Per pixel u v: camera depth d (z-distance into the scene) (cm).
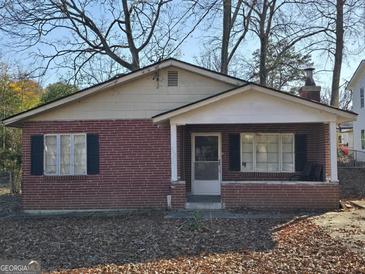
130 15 2739
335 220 1327
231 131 1827
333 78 2961
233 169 1823
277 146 1812
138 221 1392
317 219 1348
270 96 1528
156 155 1670
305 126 1797
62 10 2650
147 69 1644
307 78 1931
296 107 1524
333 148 1534
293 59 3105
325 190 1539
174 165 1584
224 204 1577
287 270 793
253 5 2612
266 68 3058
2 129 2525
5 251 1001
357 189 2114
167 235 1140
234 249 968
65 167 1686
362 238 1057
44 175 1684
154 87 1681
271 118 1525
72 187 1675
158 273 789
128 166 1670
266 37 2944
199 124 1680
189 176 1828
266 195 1560
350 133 5178
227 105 1539
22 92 3488
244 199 1570
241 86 1512
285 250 948
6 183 2914
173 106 1675
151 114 1675
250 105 1532
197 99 1672
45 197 1680
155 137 1670
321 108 1509
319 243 1008
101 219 1473
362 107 3847
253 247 984
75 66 2647
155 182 1664
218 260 873
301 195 1546
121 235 1159
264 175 1809
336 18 2836
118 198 1667
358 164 3450
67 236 1170
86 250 993
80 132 1683
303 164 1800
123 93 1684
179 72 1680
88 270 823
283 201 1553
